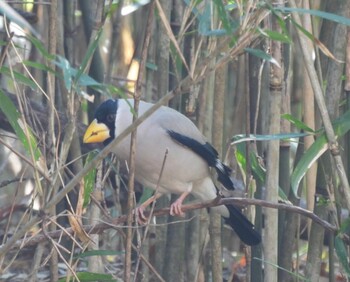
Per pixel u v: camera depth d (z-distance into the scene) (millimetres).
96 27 8523
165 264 10492
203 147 9828
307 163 8312
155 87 13617
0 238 12086
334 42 8797
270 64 8680
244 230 9812
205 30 6770
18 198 13477
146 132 9578
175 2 10852
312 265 9266
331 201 8609
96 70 12547
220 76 10102
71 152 9984
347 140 9070
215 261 9891
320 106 8148
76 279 8156
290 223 9648
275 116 8719
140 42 13992
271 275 9008
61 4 10328
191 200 11789
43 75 12727
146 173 9852
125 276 7820
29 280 9102
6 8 6398
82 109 13383
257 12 6645
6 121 11633
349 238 8594
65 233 7980
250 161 9586
